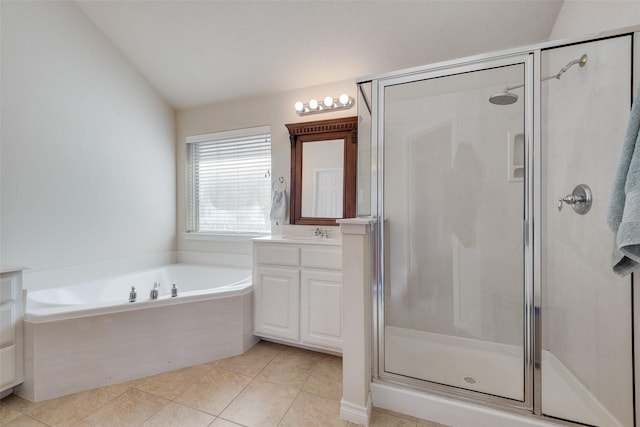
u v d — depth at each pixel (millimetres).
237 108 2842
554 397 1373
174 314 1845
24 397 1528
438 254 1943
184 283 2783
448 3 1816
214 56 2459
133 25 2303
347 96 2338
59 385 1554
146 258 2770
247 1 2021
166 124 2994
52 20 2057
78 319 1596
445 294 1923
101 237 2391
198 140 3016
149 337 1771
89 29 2291
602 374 1281
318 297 1962
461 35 1963
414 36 2029
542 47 1400
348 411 1401
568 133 1434
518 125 1705
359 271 1397
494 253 1811
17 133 1892
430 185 1933
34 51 1965
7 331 1471
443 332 1916
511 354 1714
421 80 1684
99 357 1646
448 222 1918
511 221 1761
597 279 1308
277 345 2207
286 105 2639
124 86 2570
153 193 2852
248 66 2490
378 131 1757
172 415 1426
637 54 1147
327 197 2447
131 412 1444
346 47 2193
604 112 1264
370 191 1759
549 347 1460
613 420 1227
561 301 1469
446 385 1491
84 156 2268
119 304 1704
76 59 2205
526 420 1279
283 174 2643
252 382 1713
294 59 2357
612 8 1276
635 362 1154
